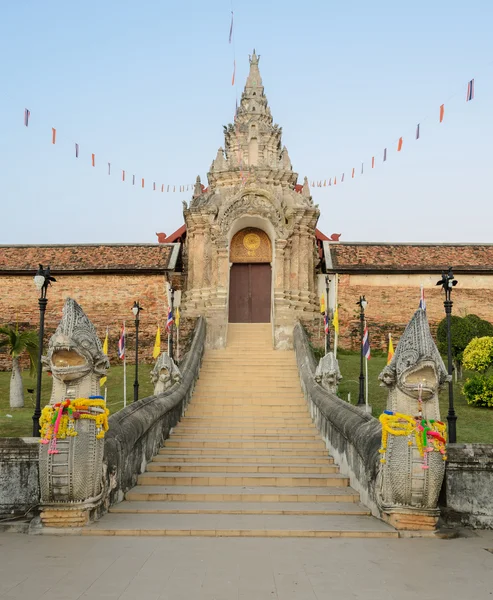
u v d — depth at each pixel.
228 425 18.59
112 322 31.86
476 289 32.28
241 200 30.16
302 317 29.56
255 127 33.16
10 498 10.73
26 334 23.69
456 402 21.55
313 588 7.01
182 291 33.25
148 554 8.35
